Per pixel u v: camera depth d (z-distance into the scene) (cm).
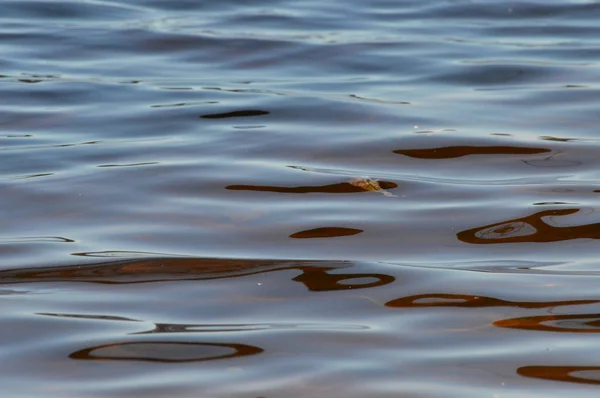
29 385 1061
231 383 1061
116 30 2977
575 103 2248
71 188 1716
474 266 1377
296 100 2286
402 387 1051
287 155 1894
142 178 1762
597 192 1664
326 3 3378
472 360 1109
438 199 1647
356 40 2873
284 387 1052
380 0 3425
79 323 1210
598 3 3297
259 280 1341
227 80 2502
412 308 1250
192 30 2973
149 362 1111
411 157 1878
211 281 1338
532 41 2873
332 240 1480
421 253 1430
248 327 1199
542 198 1641
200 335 1176
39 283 1333
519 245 1452
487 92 2369
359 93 2362
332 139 1988
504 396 1027
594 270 1353
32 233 1518
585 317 1213
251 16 3175
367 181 1733
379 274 1355
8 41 2870
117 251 1444
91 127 2108
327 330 1189
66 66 2631
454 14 3212
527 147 1928
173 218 1576
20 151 1934
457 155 1886
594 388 1041
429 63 2642
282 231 1515
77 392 1045
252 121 2131
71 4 3275
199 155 1897
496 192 1677
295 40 2867
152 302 1273
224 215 1584
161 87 2427
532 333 1174
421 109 2212
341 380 1066
